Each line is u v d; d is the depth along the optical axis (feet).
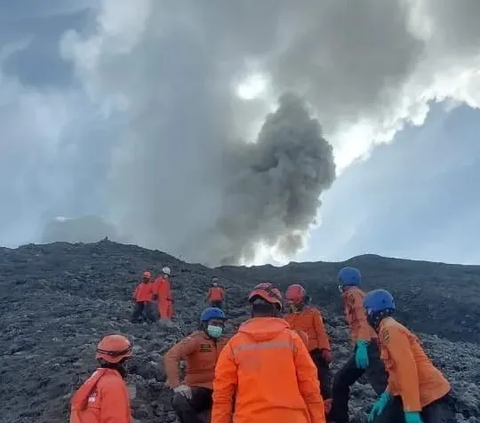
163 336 67.10
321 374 33.22
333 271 215.31
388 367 23.70
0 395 47.44
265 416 18.24
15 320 87.51
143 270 151.02
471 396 43.11
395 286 185.88
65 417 38.06
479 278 196.13
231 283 151.02
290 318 33.83
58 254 170.50
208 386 28.02
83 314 87.10
